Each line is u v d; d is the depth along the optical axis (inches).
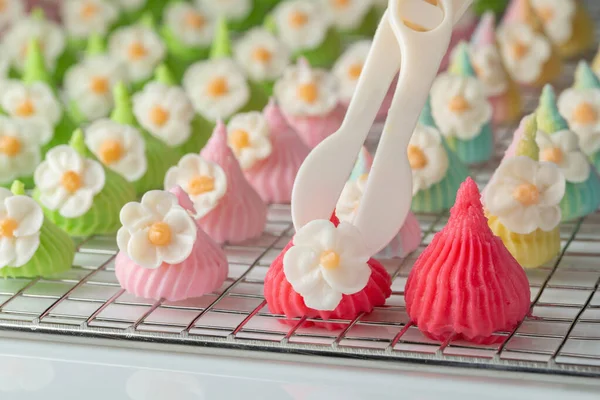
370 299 13.4
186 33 21.9
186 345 13.0
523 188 14.0
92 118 19.6
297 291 12.9
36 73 18.2
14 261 14.1
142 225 13.7
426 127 16.0
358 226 13.1
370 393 12.5
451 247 12.8
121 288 14.4
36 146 16.5
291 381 12.7
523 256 14.2
